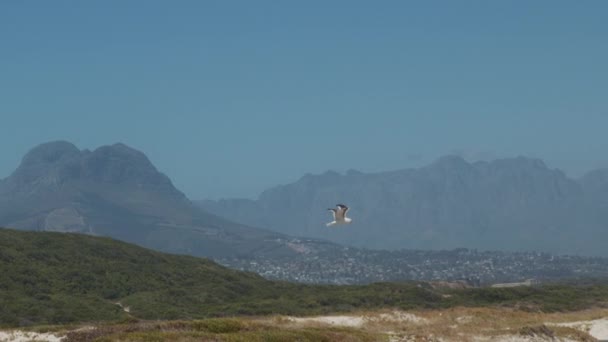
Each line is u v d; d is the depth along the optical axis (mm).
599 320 81750
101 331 46938
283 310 93562
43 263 102750
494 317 76000
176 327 49406
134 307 92125
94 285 99688
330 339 51406
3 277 92625
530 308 103125
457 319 73438
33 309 82312
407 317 72375
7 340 46875
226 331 50781
